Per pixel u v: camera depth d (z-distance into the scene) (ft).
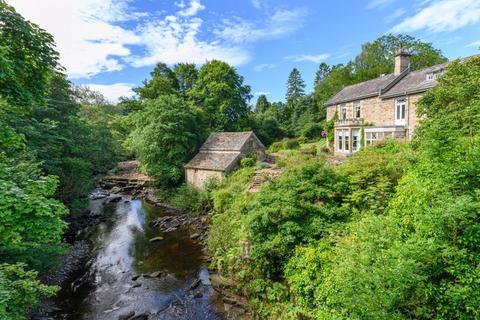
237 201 55.11
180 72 158.40
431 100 42.34
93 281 42.27
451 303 16.01
